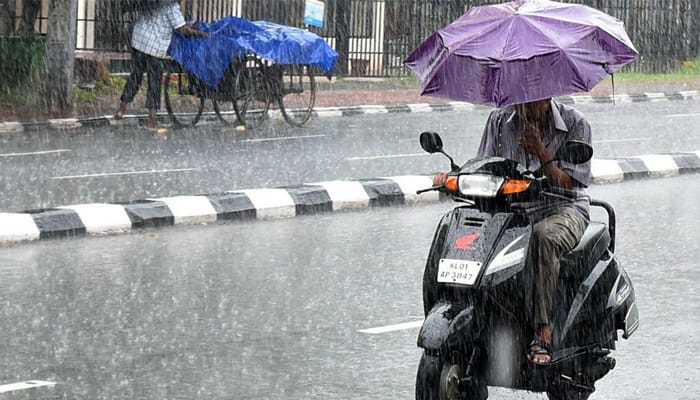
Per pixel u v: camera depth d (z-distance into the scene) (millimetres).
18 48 34812
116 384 12477
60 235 19953
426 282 10375
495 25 10680
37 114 33688
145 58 32625
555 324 10664
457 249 10117
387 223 21984
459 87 10594
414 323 15141
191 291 16516
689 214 23219
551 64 10352
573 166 10977
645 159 28391
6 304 15555
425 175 25391
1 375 12695
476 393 10477
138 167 26641
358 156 29562
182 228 21047
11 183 24016
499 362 10422
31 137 30766
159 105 32750
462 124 37156
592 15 10828
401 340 14352
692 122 39562
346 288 16891
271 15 44875
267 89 34188
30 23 37594
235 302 15992
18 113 33562
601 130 36562
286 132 33812
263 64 34062
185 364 13227
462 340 9969
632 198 25000
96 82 38438
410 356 13711
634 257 19172
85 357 13406
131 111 35844
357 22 48031
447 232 10312
